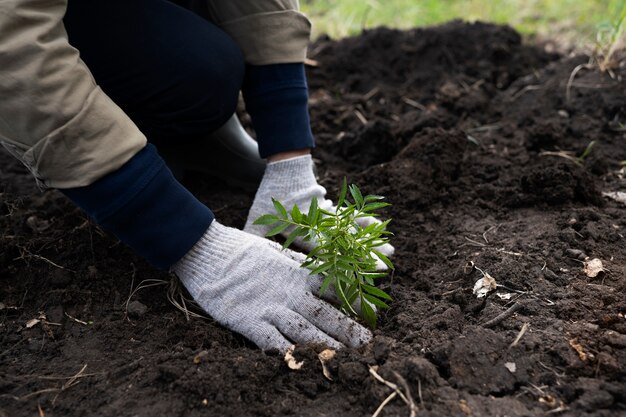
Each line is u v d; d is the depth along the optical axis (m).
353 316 1.06
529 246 1.13
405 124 1.54
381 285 1.12
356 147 1.46
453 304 1.05
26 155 0.91
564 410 0.88
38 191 1.34
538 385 0.91
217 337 1.02
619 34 1.60
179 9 1.14
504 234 1.18
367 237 1.02
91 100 0.90
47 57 0.86
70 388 0.96
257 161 1.32
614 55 1.58
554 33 1.96
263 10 1.13
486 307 1.03
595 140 1.44
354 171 1.44
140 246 0.98
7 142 0.91
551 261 1.10
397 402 0.90
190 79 1.13
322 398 0.93
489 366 0.93
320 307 0.99
